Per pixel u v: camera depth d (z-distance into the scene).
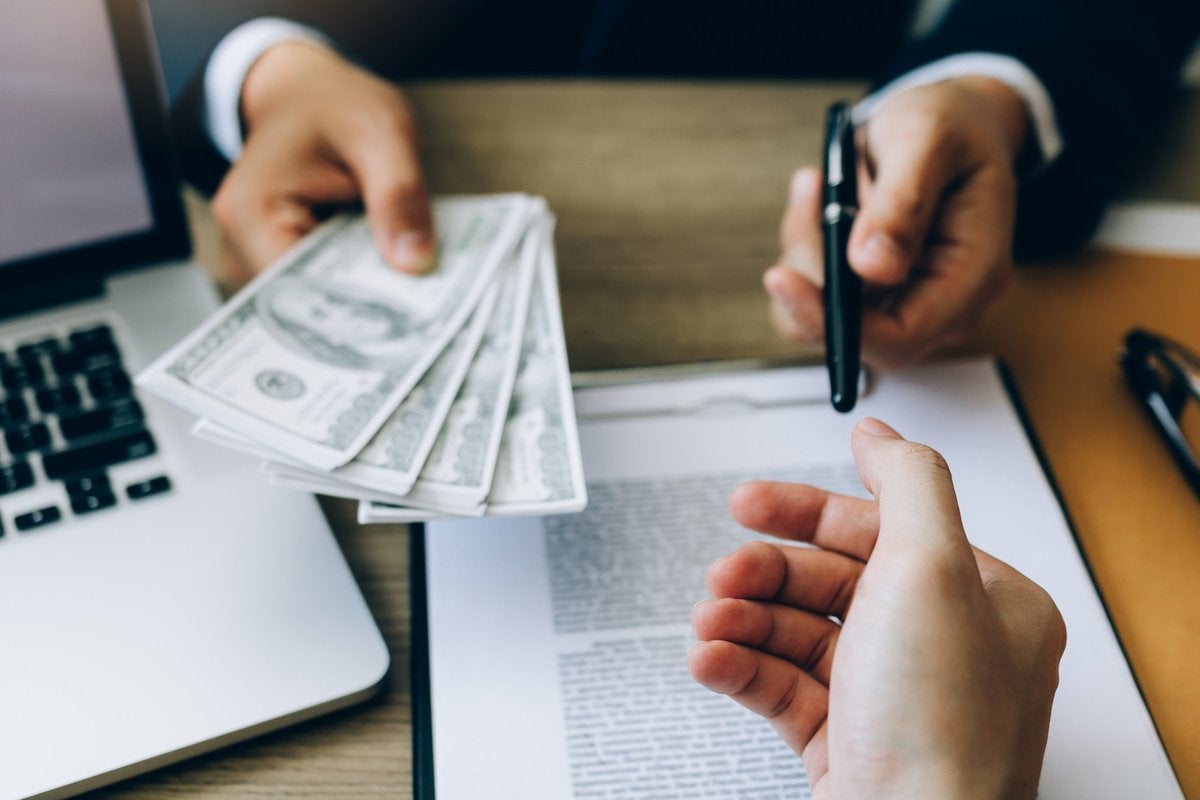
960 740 0.31
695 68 1.04
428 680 0.39
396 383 0.44
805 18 1.02
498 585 0.42
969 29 0.70
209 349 0.44
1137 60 0.68
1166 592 0.44
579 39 1.12
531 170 0.67
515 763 0.37
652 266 0.61
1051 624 0.35
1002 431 0.49
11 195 0.46
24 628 0.38
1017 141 0.62
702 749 0.37
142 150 0.49
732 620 0.38
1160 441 0.50
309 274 0.51
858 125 0.65
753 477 0.47
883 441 0.36
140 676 0.37
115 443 0.44
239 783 0.37
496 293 0.51
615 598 0.42
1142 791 0.36
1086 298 0.58
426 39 0.99
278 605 0.40
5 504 0.42
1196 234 0.62
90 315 0.51
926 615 0.31
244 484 0.44
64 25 0.44
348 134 0.58
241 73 0.64
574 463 0.42
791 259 0.57
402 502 0.39
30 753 0.35
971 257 0.52
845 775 0.33
